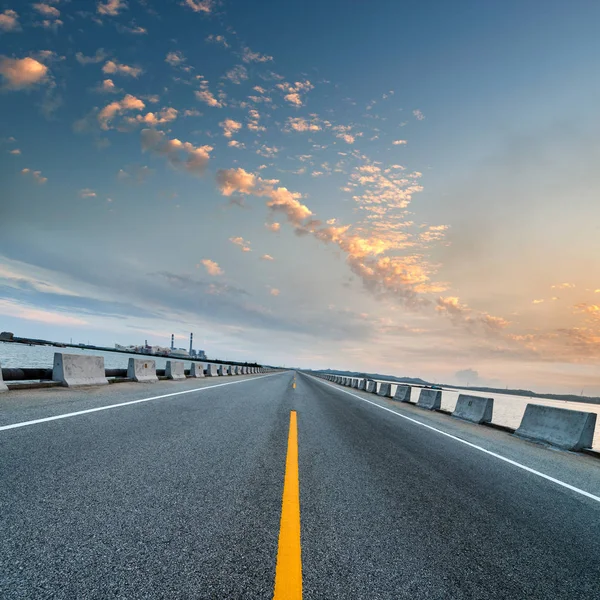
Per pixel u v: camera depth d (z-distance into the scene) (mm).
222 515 2711
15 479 3006
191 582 1850
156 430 5449
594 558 2709
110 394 9055
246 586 1861
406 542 2604
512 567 2418
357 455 5289
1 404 6273
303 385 27547
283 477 3805
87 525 2352
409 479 4293
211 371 26312
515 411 50781
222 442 5125
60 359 9656
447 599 1948
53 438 4387
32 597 1631
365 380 30797
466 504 3613
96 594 1692
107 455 3941
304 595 1833
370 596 1893
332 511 3037
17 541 2086
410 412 13617
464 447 7008
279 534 2494
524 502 3908
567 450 7887
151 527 2412
